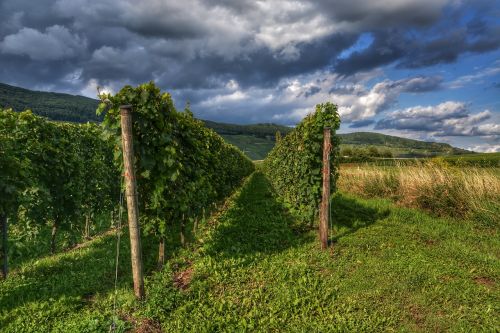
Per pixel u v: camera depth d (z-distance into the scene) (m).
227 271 7.48
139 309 5.82
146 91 6.79
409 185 14.05
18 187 7.25
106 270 7.50
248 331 5.28
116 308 5.82
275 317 5.58
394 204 14.35
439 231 10.25
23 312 5.72
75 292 6.41
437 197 12.59
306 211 11.11
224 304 6.03
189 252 8.95
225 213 14.26
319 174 10.59
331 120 10.26
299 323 5.44
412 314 5.63
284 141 17.02
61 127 10.07
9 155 6.94
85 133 11.33
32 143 8.38
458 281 6.71
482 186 12.07
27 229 8.93
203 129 12.95
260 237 10.25
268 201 17.25
